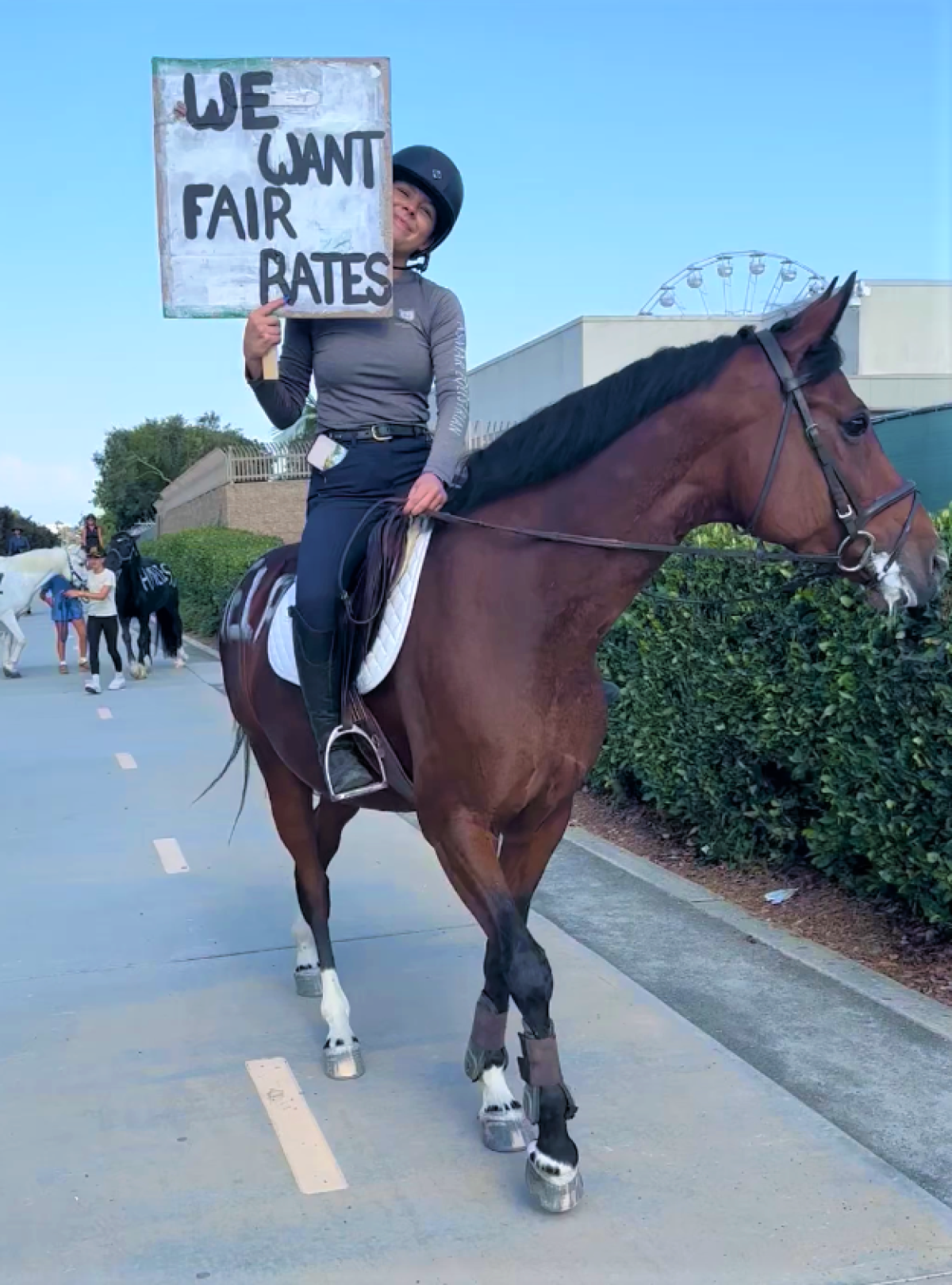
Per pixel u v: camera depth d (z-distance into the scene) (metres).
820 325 2.71
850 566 2.75
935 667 4.04
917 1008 4.05
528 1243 2.77
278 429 3.53
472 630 2.83
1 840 6.82
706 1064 3.65
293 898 5.55
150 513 62.53
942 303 20.08
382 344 3.26
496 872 2.82
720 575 5.27
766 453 2.72
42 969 4.68
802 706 4.84
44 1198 3.02
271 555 4.33
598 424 2.87
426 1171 3.11
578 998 4.19
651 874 5.75
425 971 4.54
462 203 3.36
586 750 2.95
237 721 4.28
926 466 7.49
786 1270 2.63
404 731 3.10
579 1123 3.30
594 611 2.85
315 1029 4.05
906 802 4.31
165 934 5.07
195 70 3.13
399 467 3.29
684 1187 2.97
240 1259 2.74
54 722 11.10
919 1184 3.01
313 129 3.16
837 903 5.07
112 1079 3.68
